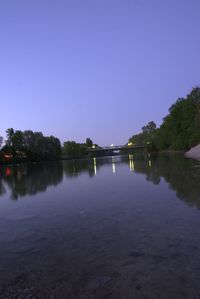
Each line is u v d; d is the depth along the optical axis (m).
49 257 7.52
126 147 196.50
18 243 8.91
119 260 6.93
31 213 13.20
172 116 104.56
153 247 7.56
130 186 18.98
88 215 11.79
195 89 95.12
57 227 10.38
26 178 34.62
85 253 7.57
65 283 6.05
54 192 19.50
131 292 5.50
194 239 7.87
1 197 19.12
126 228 9.46
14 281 6.31
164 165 35.62
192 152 64.88
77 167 55.03
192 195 13.83
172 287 5.55
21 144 137.38
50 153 148.12
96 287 5.79
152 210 11.59
